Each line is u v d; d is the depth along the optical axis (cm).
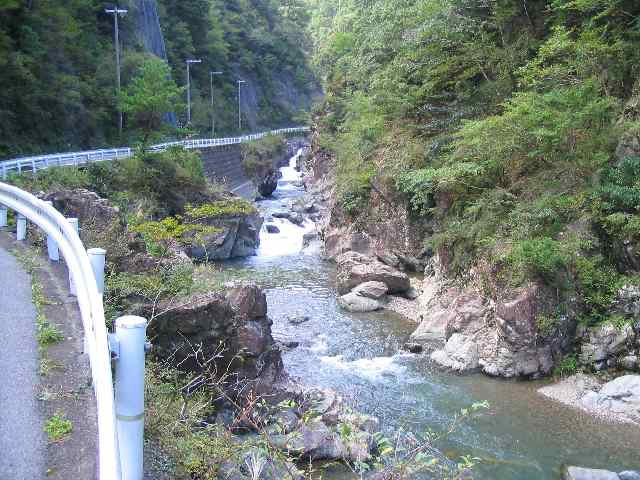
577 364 1313
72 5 3944
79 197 1441
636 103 1487
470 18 2062
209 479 539
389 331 1667
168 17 6400
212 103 6562
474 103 2083
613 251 1384
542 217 1471
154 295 954
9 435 487
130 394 453
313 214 3675
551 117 1493
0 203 1332
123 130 4116
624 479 884
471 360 1373
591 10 1725
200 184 2797
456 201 1850
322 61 5244
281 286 2173
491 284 1451
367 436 912
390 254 2269
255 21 9025
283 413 948
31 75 2984
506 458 967
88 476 439
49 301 812
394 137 2438
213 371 945
